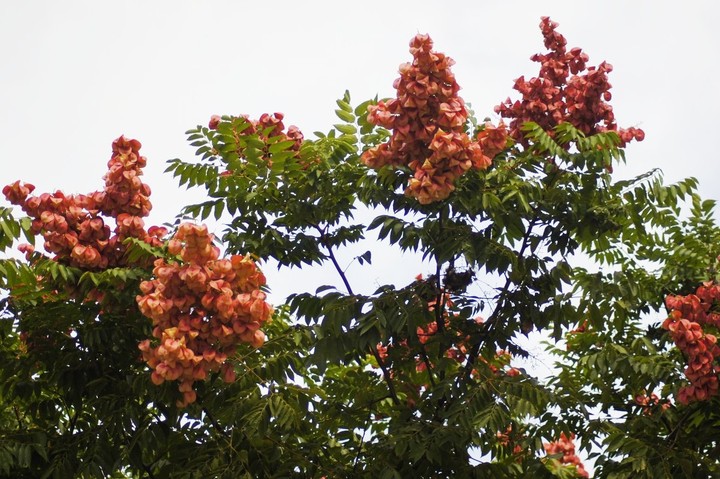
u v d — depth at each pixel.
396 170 7.76
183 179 8.28
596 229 8.30
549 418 8.58
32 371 8.08
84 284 7.37
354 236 8.52
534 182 8.01
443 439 7.48
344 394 8.93
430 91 7.25
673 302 8.20
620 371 8.25
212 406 7.72
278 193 8.38
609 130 8.82
